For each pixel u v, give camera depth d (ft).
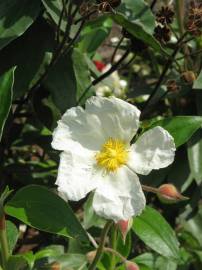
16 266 0.59
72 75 0.80
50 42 0.79
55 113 0.85
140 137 0.59
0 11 0.74
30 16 0.74
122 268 0.72
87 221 0.74
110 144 0.59
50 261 0.71
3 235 0.58
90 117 0.59
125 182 0.58
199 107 0.91
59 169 0.57
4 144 0.93
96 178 0.58
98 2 0.72
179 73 0.90
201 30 0.79
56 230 0.59
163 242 0.71
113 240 0.67
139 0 0.78
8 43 0.73
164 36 0.83
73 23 0.77
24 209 0.60
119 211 0.56
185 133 0.62
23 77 0.78
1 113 0.56
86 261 0.70
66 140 0.58
